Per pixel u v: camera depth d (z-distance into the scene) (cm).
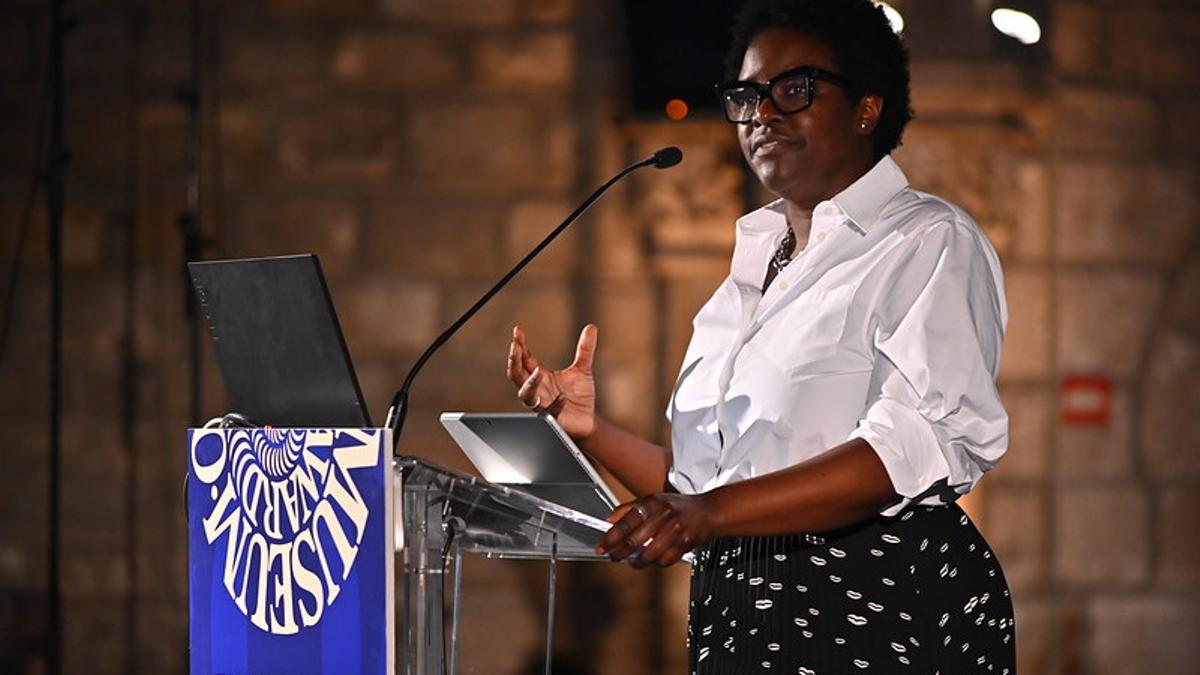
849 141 464
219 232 1152
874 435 410
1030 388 1168
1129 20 1173
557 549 448
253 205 1152
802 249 484
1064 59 1166
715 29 1125
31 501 1142
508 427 447
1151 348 1178
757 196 1134
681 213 1140
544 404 513
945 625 432
